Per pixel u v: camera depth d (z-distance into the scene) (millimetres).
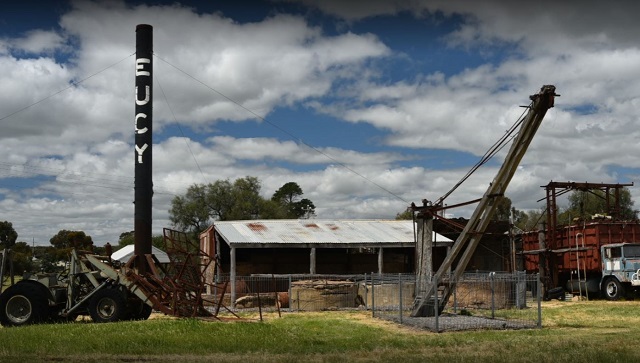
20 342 15398
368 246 37344
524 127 21359
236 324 19266
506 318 23875
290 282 29594
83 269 22375
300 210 102812
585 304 32094
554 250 38969
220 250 43125
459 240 22891
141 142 24078
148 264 23109
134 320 21406
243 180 82125
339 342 16469
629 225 37594
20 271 49750
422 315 23516
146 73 24578
